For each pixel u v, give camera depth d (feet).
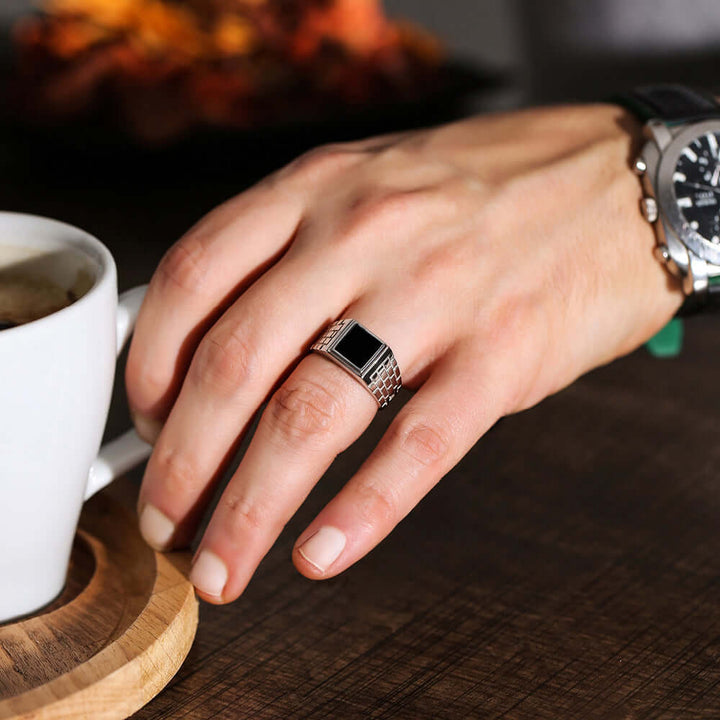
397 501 1.57
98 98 3.12
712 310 1.87
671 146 1.83
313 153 1.80
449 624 1.59
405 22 3.67
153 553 1.64
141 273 2.28
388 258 1.67
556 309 1.73
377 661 1.55
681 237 1.82
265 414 1.59
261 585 1.65
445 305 1.67
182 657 1.55
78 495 1.58
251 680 1.54
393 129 3.42
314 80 3.35
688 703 1.50
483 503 1.75
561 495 1.76
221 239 1.67
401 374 1.63
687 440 1.83
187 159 3.14
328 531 1.55
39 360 1.47
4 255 1.61
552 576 1.64
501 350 1.67
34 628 1.57
